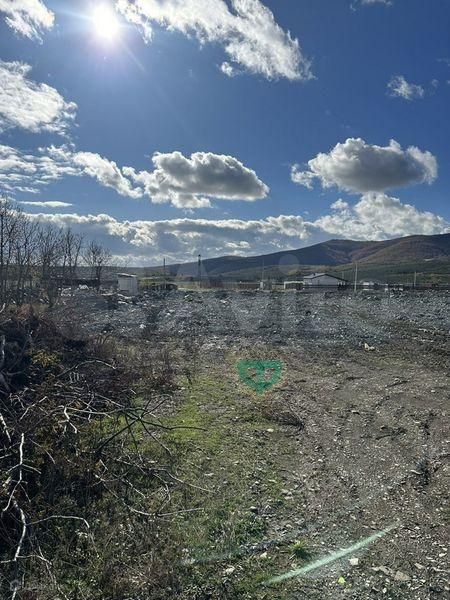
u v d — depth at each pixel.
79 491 5.66
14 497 4.90
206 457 7.22
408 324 22.45
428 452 7.82
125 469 6.43
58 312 13.96
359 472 7.04
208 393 11.09
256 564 4.69
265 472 6.90
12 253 23.53
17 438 5.89
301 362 15.84
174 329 23.03
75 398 7.66
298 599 4.21
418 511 5.88
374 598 4.24
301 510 5.85
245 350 17.84
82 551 4.70
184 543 4.92
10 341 9.59
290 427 9.05
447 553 4.96
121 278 43.41
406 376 13.73
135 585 4.27
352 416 9.84
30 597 3.96
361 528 5.46
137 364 12.59
